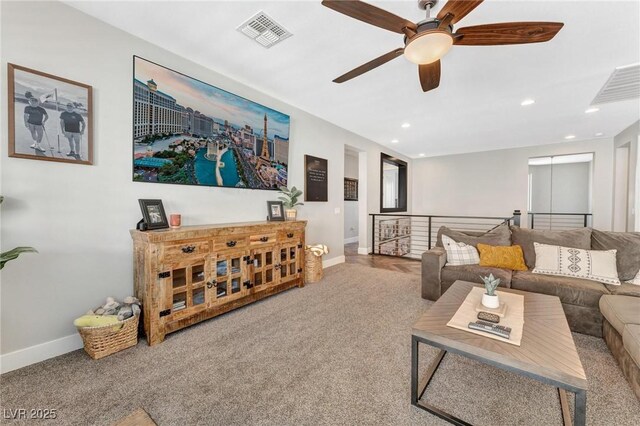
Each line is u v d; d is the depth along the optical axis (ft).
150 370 5.74
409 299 10.00
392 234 22.06
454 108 12.55
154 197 7.95
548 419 4.45
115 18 6.77
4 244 5.67
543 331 4.75
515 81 9.75
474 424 4.35
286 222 10.39
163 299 6.89
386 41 7.56
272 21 6.78
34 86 5.92
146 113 7.66
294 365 5.94
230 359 6.15
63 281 6.42
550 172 20.01
